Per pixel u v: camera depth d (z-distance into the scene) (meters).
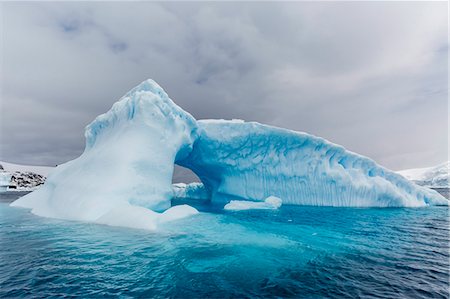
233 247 6.23
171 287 4.04
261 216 11.44
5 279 4.21
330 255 5.93
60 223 8.41
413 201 16.25
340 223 10.02
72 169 12.39
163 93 13.70
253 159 17.05
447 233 8.45
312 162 16.09
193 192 25.86
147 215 8.26
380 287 4.29
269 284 4.25
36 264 4.88
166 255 5.50
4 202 18.05
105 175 10.23
